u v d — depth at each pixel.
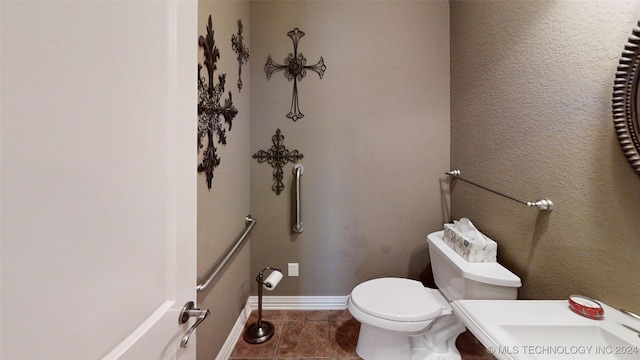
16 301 0.31
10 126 0.30
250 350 1.48
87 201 0.40
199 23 1.06
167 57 0.60
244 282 1.72
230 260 1.46
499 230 1.29
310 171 1.83
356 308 1.27
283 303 1.87
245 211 1.73
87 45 0.39
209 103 1.15
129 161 0.48
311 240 1.85
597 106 0.81
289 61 1.79
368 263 1.86
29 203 0.32
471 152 1.54
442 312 1.25
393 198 1.83
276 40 1.79
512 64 1.19
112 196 0.44
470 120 1.54
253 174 1.83
